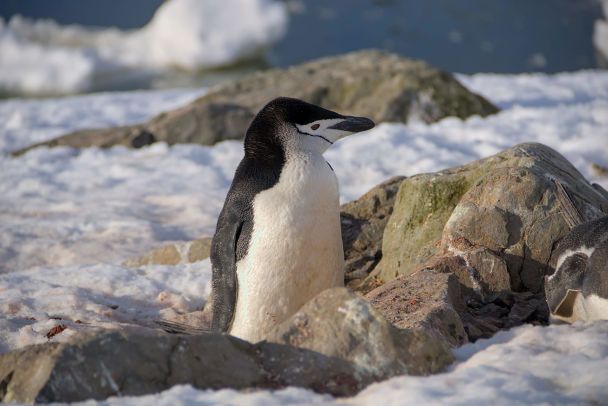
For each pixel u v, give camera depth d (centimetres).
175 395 970
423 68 3994
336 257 1483
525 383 959
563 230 1520
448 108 3772
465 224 1556
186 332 1630
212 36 10675
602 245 1213
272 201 1420
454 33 12394
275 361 1056
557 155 1752
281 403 950
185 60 10656
